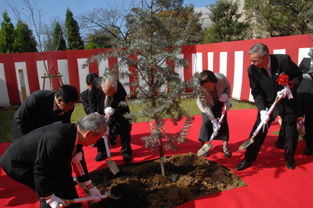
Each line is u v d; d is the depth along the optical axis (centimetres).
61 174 220
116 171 275
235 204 231
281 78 259
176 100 249
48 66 812
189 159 333
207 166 313
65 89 213
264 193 247
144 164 329
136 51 237
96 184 284
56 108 239
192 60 893
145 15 227
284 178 275
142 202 243
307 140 333
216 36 1833
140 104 252
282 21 1337
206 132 330
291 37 561
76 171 228
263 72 282
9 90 809
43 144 173
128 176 296
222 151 361
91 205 242
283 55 271
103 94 321
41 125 244
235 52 714
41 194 176
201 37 1889
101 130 182
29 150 182
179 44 234
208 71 274
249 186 262
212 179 280
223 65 769
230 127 473
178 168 311
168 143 264
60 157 188
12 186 283
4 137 491
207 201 237
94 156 364
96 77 353
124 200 247
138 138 438
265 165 309
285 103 284
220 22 1783
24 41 1474
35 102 229
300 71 276
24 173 184
